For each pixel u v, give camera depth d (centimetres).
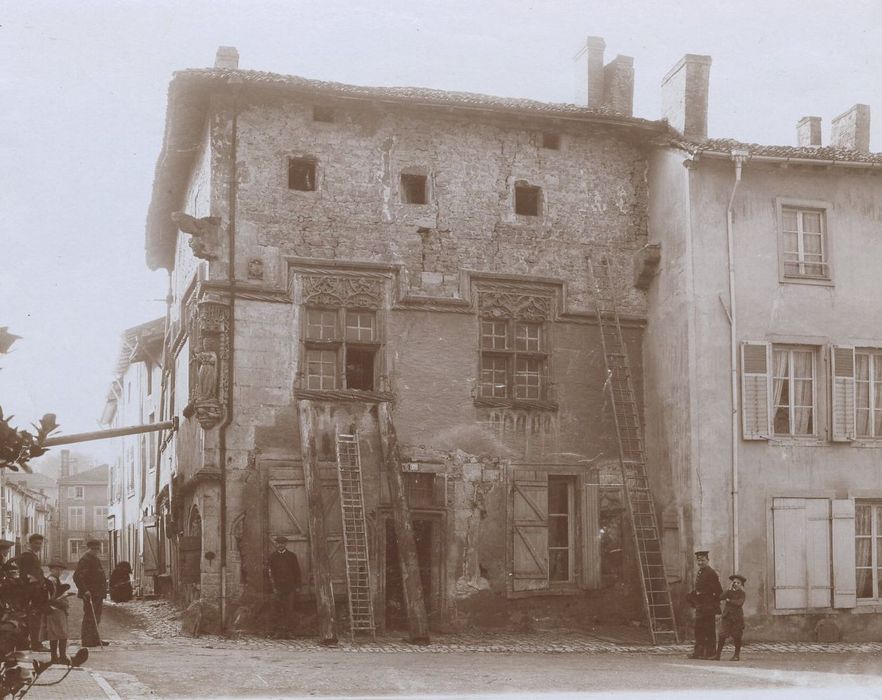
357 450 2111
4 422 575
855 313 2331
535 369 2316
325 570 1991
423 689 1301
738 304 2253
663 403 2297
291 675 1412
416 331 2223
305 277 2167
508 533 2214
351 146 2241
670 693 1301
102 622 2216
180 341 2531
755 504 2208
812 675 1531
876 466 2303
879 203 2389
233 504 2053
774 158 2262
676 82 2369
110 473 4975
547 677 1439
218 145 2156
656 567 2236
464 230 2286
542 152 2366
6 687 567
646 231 2403
